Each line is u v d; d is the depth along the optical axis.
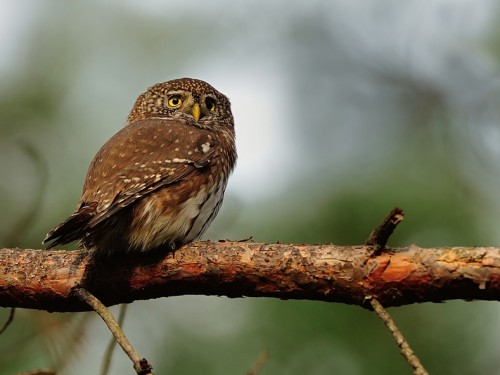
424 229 12.54
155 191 9.60
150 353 12.40
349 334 11.61
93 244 8.98
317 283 7.68
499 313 11.86
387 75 16.41
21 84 15.70
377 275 7.45
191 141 10.30
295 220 12.64
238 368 11.87
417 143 14.80
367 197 12.75
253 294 8.05
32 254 8.80
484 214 13.11
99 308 7.27
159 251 8.83
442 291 7.31
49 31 16.61
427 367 11.64
